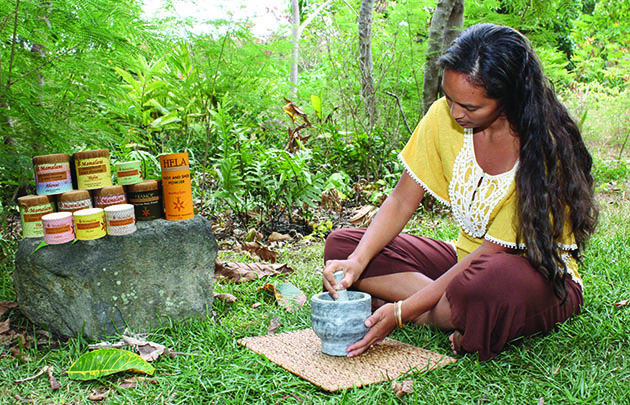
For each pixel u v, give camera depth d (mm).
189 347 1810
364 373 1607
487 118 1561
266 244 3361
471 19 6074
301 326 2064
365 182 4570
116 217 1886
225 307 2240
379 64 5160
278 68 4883
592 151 6512
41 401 1502
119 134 3020
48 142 2305
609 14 9438
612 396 1442
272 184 3693
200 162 4324
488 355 1684
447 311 1834
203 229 2080
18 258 1875
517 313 1676
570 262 1874
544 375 1576
